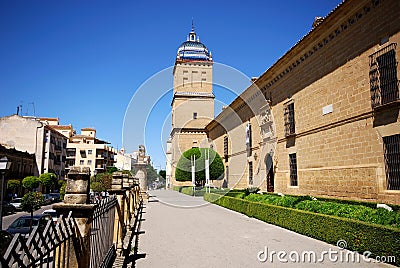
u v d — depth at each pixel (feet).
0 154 102.01
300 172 52.24
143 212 58.70
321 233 30.35
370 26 35.76
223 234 35.06
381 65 34.12
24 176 119.14
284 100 59.26
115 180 25.59
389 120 32.86
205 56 124.88
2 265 6.26
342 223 27.30
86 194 11.78
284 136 58.59
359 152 37.50
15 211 82.12
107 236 19.61
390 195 32.12
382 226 22.97
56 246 8.99
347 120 39.93
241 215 53.67
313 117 48.52
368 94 36.04
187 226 41.22
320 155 46.34
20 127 133.18
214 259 24.08
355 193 38.01
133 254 25.76
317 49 47.06
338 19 40.40
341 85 41.32
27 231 41.04
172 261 23.52
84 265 11.27
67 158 181.06
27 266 7.25
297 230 35.22
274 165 62.85
